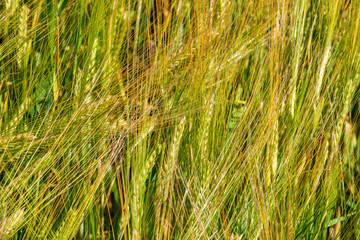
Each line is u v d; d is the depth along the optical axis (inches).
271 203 78.0
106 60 78.1
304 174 79.8
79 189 76.5
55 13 79.4
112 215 79.4
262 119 78.7
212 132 78.7
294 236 78.5
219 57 79.1
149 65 78.6
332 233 81.5
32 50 78.5
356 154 83.2
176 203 78.6
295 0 81.7
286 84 81.0
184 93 79.0
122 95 77.4
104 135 77.3
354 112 84.0
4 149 76.4
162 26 79.6
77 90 78.0
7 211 75.4
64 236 75.7
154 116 77.3
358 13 83.1
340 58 83.1
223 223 77.9
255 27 80.9
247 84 81.4
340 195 81.0
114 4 78.6
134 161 76.2
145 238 77.0
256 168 78.2
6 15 77.6
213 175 78.1
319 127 81.3
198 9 79.0
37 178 76.5
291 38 81.7
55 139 77.0
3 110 77.3
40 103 79.5
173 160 76.5
